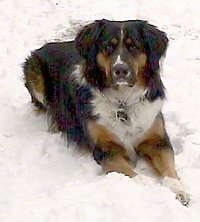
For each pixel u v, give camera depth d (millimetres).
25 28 4008
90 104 2717
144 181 2529
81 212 2322
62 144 2855
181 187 2488
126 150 2742
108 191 2418
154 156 2686
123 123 2703
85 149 2805
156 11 4125
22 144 2857
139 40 2629
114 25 2637
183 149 2758
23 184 2562
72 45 3078
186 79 3365
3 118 3094
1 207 2398
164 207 2344
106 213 2316
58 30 3980
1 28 4008
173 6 4164
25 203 2412
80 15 4117
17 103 3225
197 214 2338
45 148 2818
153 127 2715
